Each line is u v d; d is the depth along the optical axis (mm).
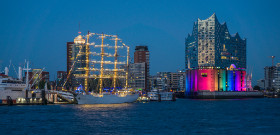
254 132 90312
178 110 166250
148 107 188125
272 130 93625
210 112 153750
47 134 87562
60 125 103375
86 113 141625
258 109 175125
